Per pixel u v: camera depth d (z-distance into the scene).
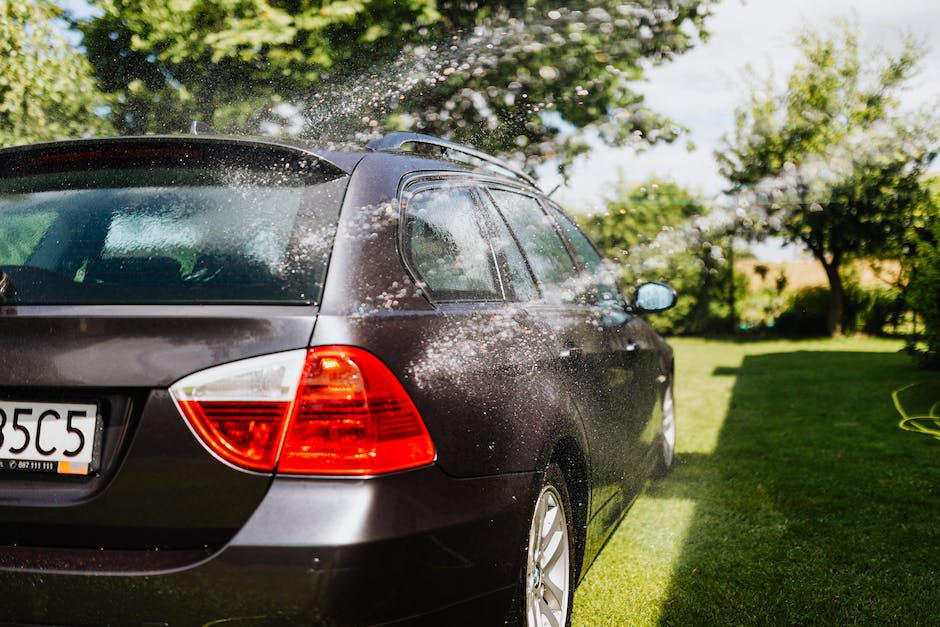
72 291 1.88
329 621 1.62
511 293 2.57
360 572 1.64
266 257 1.88
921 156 16.05
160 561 1.66
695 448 5.99
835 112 17.53
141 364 1.71
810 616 2.98
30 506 1.74
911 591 3.21
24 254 1.99
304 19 6.11
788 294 18.92
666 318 18.39
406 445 1.78
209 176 2.08
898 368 10.67
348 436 1.70
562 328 2.75
